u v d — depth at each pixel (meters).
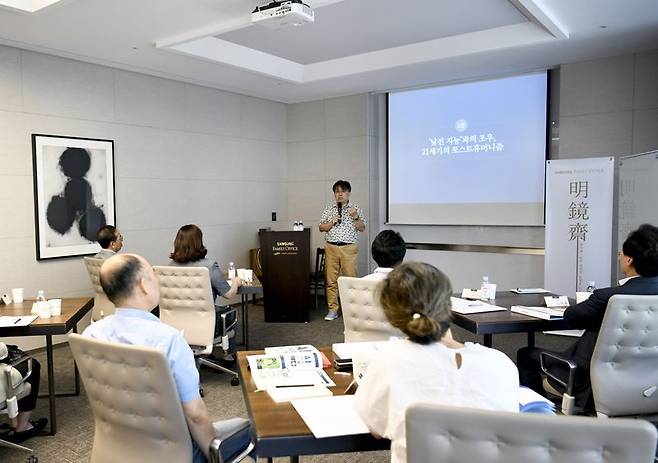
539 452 1.19
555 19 4.41
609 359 2.46
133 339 1.81
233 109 7.18
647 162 4.58
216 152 6.96
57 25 4.33
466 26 5.11
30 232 5.00
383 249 3.14
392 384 1.43
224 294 4.16
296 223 6.36
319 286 7.77
